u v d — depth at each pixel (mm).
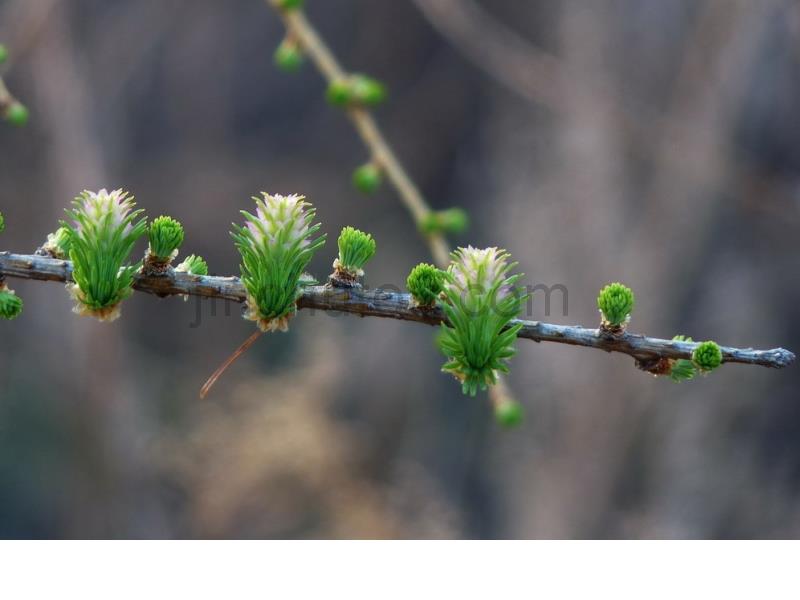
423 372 10266
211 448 7301
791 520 8328
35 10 5715
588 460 7941
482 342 1557
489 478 9820
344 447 7504
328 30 12648
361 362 9938
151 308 10391
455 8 6184
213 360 10078
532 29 9781
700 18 7684
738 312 8648
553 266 8180
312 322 8516
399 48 12453
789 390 8680
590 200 7973
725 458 8266
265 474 7121
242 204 12203
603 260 7914
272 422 7348
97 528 8344
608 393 7812
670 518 7992
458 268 1571
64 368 8633
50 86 8094
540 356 8195
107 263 1604
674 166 7434
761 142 8703
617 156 7895
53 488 9359
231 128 12539
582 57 8094
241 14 12273
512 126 10148
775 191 7422
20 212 9438
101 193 1614
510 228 9445
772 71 8328
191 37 12086
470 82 12117
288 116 12820
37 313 8898
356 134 12617
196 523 7367
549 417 8227
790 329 8906
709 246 8414
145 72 11734
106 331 8391
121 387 8539
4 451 9531
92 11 10383
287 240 1597
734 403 8492
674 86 7898
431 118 12305
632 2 8180
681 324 8578
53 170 8328
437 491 8539
